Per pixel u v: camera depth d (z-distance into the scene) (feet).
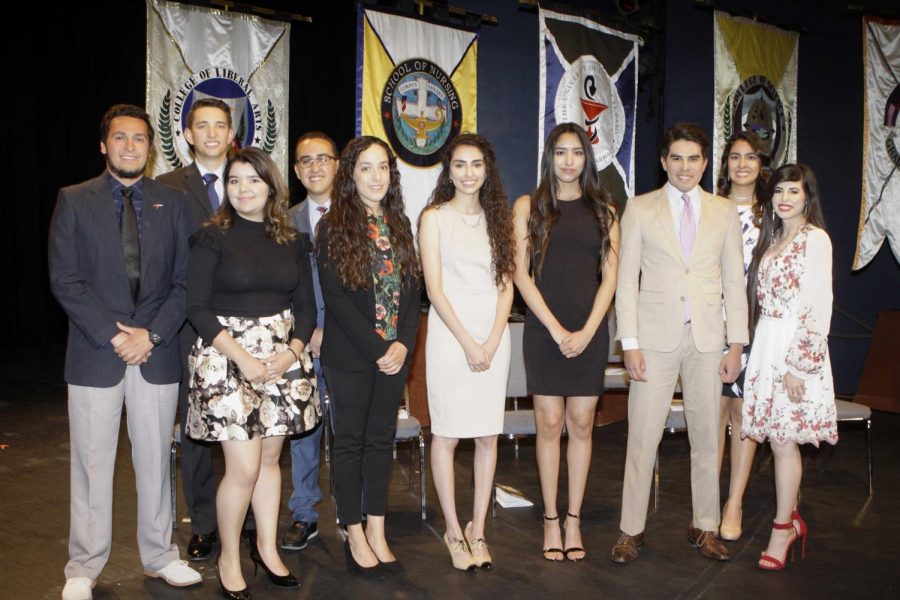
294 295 10.09
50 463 15.31
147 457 9.86
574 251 10.78
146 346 9.50
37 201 25.68
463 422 10.53
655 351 10.93
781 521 10.87
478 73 22.56
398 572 10.64
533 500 13.83
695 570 10.84
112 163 9.53
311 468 11.55
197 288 9.31
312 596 9.96
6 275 25.71
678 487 14.48
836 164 24.32
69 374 9.52
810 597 10.06
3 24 24.32
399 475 15.15
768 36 23.06
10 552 11.15
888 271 24.27
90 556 9.70
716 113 22.33
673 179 10.94
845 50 24.23
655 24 23.20
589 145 10.82
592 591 10.18
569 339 10.57
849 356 24.03
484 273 10.62
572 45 21.31
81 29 24.85
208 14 17.74
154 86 17.06
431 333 10.73
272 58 18.63
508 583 10.40
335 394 10.39
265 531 10.19
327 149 11.80
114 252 9.48
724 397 12.04
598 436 18.08
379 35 18.43
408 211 19.12
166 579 10.18
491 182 10.68
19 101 24.88
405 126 18.93
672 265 10.93
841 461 16.25
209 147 11.04
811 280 10.44
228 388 9.23
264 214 9.73
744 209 12.25
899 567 11.04
